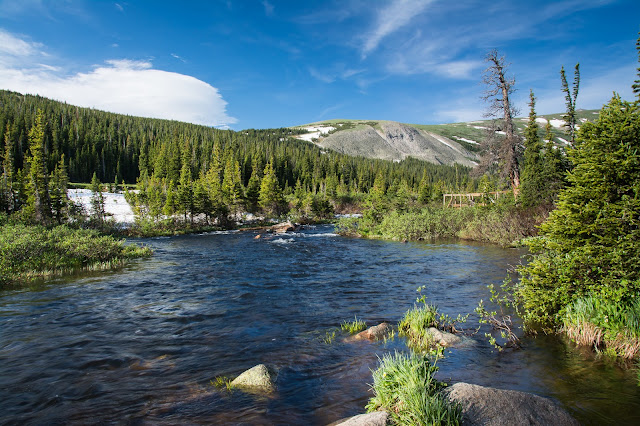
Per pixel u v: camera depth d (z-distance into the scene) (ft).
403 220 95.35
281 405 15.75
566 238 24.16
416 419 11.93
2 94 414.41
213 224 150.10
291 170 370.53
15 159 246.88
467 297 35.09
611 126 23.03
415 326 24.99
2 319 29.66
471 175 98.17
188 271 51.83
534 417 12.83
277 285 42.29
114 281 44.98
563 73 88.02
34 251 50.52
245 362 20.97
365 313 30.86
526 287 26.35
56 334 26.13
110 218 130.11
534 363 19.39
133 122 458.91
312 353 22.08
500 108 91.35
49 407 16.10
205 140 399.03
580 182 24.09
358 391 16.94
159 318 29.99
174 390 17.56
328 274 48.62
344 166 418.72
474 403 13.20
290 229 131.03
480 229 83.10
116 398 16.80
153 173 297.33
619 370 17.92
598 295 22.09
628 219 21.48
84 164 295.69
